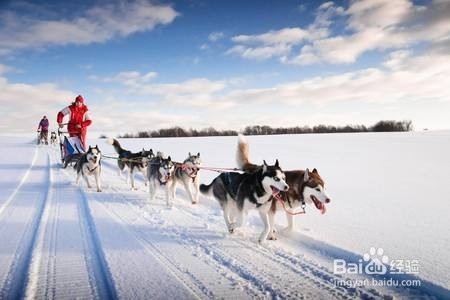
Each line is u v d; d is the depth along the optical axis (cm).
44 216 580
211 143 2525
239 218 510
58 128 1194
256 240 480
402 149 1842
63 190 838
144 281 340
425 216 562
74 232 497
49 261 388
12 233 486
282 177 473
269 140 2712
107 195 794
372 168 1162
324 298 311
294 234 493
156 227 535
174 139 3266
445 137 2780
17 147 2253
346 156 1527
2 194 769
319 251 432
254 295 314
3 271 359
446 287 317
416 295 317
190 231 518
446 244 426
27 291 313
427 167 1181
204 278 350
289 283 341
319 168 1161
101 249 428
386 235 467
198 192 775
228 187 540
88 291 317
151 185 755
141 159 920
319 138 2920
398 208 623
